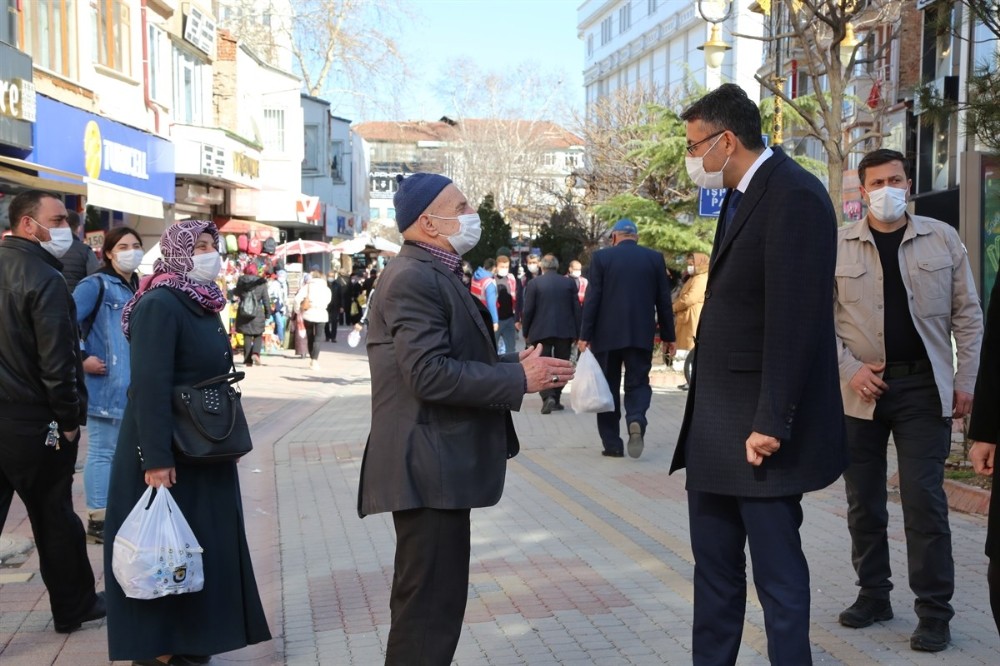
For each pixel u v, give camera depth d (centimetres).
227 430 457
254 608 471
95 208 1819
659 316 1022
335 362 2345
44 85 1691
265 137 3569
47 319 494
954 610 525
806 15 1430
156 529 432
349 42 4222
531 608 559
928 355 490
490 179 6475
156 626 445
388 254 4831
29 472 504
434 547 381
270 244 2753
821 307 374
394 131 10544
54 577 519
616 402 1031
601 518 763
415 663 382
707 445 396
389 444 382
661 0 7212
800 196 377
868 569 516
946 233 500
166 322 449
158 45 2353
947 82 1997
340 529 748
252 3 4188
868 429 506
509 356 420
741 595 414
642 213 2405
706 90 2547
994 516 360
